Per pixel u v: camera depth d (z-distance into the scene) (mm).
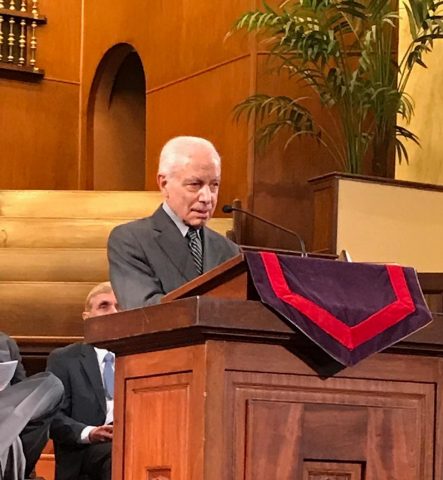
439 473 2203
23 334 6812
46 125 10062
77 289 6887
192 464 2039
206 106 8539
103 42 9984
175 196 2975
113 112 10320
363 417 2146
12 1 9875
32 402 3205
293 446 2076
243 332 2039
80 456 4066
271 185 7875
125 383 2303
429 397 2215
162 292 2910
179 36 8922
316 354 2115
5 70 9867
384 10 6488
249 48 8094
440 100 6668
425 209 6332
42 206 8156
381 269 2211
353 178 6164
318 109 7863
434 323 2207
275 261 2113
